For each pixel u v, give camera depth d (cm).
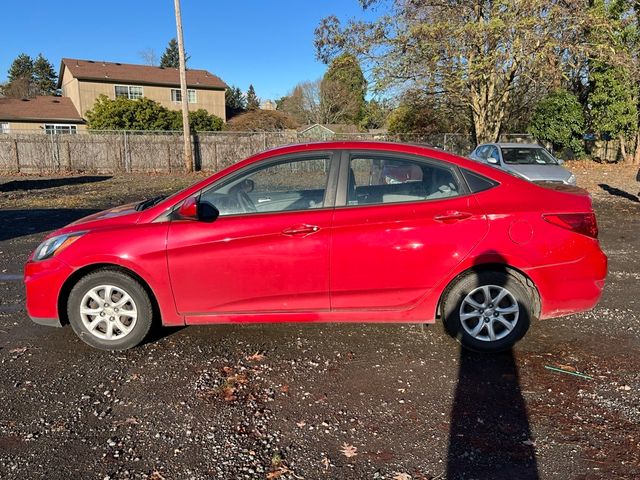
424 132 2867
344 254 370
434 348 400
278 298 379
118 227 382
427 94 2283
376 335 427
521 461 262
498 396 327
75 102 4128
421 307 381
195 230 372
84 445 277
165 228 375
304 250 370
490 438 282
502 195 378
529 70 1947
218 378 353
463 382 346
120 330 392
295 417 304
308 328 442
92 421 300
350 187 379
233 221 373
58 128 3916
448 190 379
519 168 1209
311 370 364
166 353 393
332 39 2033
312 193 380
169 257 372
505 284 377
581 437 282
